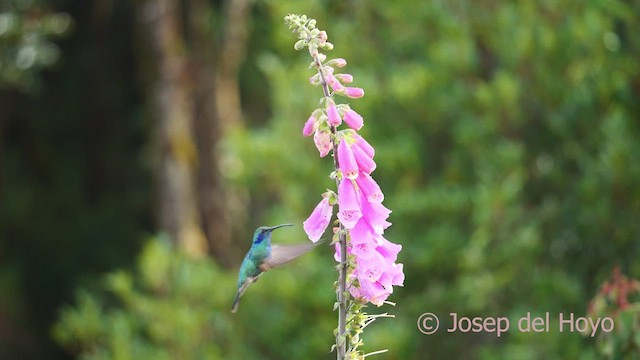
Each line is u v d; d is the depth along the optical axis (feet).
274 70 49.55
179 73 60.59
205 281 48.78
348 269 17.12
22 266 75.10
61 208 76.64
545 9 44.11
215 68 61.00
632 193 41.78
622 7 40.98
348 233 17.03
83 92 77.36
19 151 77.20
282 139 48.83
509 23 44.27
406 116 47.16
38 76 68.80
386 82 47.52
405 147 44.75
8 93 75.10
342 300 17.10
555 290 41.27
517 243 42.19
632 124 43.68
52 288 75.72
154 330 48.73
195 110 61.21
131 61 76.43
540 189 45.52
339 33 48.19
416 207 44.37
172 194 60.23
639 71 42.98
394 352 42.88
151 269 49.39
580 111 43.75
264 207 62.03
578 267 43.91
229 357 47.70
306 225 17.17
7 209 74.64
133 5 70.33
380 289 16.98
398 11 46.88
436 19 46.16
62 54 74.95
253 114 67.82
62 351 76.13
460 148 45.37
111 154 77.66
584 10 42.73
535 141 45.47
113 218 75.20
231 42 60.44
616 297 24.86
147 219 74.90
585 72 43.65
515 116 44.47
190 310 48.44
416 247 44.86
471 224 44.93
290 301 47.60
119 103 77.41
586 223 42.83
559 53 43.65
